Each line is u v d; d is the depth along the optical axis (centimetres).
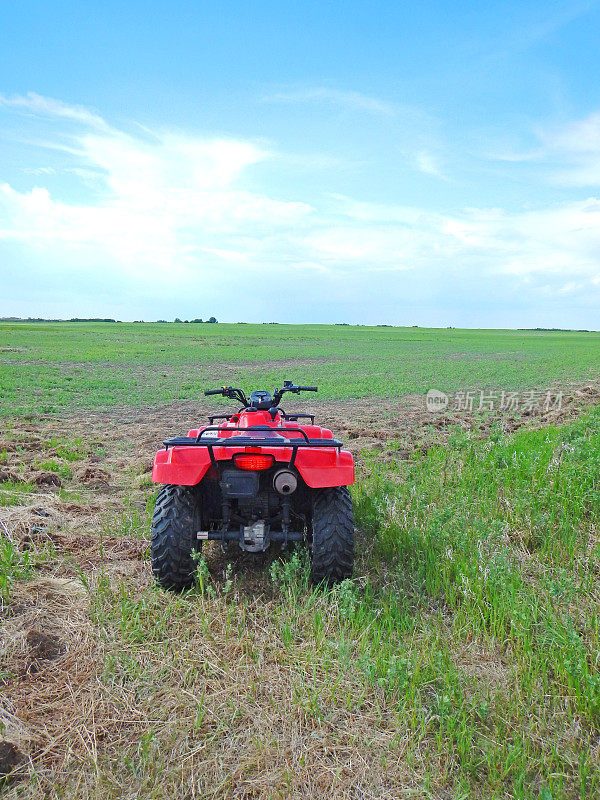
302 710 325
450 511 574
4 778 281
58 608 439
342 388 2136
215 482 504
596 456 750
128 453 1016
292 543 530
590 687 325
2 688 346
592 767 289
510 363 3644
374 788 279
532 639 389
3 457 928
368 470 861
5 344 4800
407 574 494
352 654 378
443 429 1280
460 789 276
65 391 1966
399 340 7019
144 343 5388
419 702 326
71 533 598
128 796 273
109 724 318
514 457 765
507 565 466
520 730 310
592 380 2528
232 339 6519
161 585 462
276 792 274
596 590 461
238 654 382
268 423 538
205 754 297
